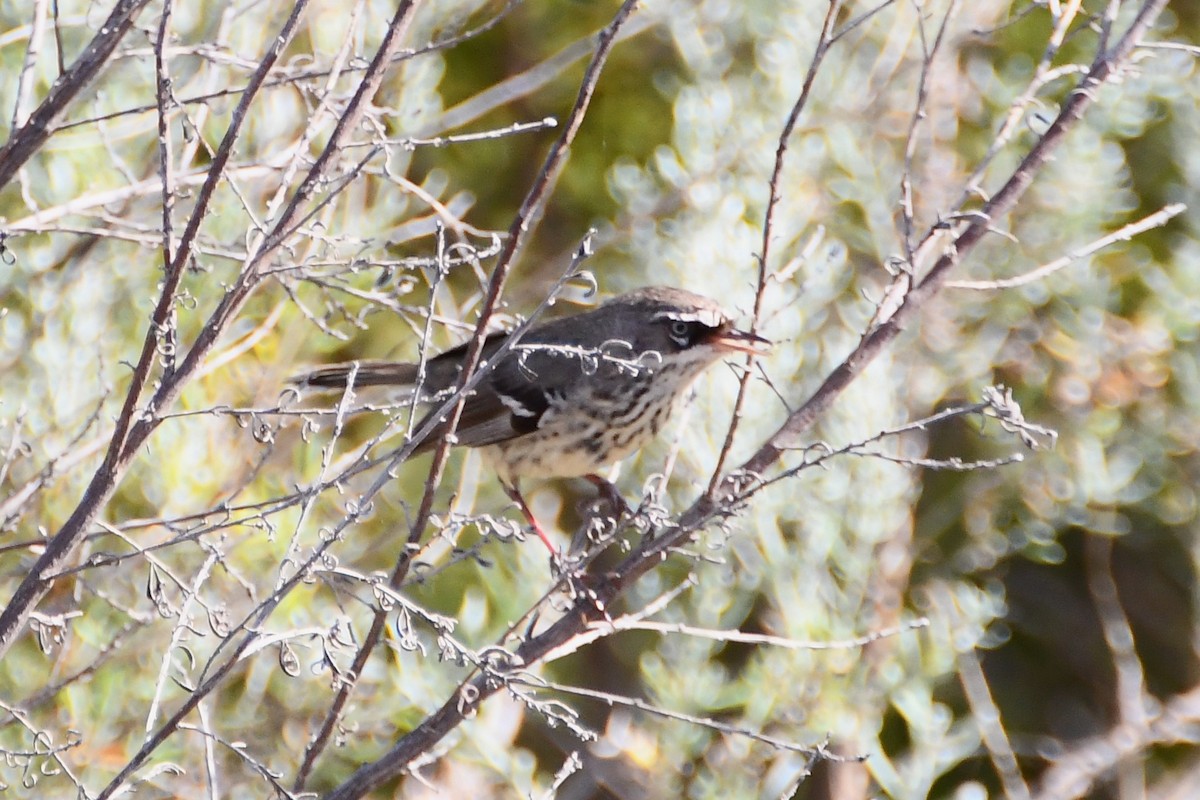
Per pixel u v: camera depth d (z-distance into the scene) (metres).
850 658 12.71
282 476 12.31
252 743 11.09
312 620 11.64
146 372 6.58
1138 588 16.94
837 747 12.62
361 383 11.80
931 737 12.91
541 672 14.55
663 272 14.40
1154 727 14.23
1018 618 16.91
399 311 7.94
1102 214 15.27
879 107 14.96
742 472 7.91
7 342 10.73
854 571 13.20
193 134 7.63
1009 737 16.44
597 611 8.11
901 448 13.69
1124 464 15.10
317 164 6.76
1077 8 8.20
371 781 7.31
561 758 15.45
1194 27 16.34
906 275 8.23
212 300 11.58
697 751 12.73
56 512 10.68
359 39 9.66
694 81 16.45
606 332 10.91
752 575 13.19
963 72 16.02
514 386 10.90
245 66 8.06
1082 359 14.88
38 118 6.89
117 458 6.55
